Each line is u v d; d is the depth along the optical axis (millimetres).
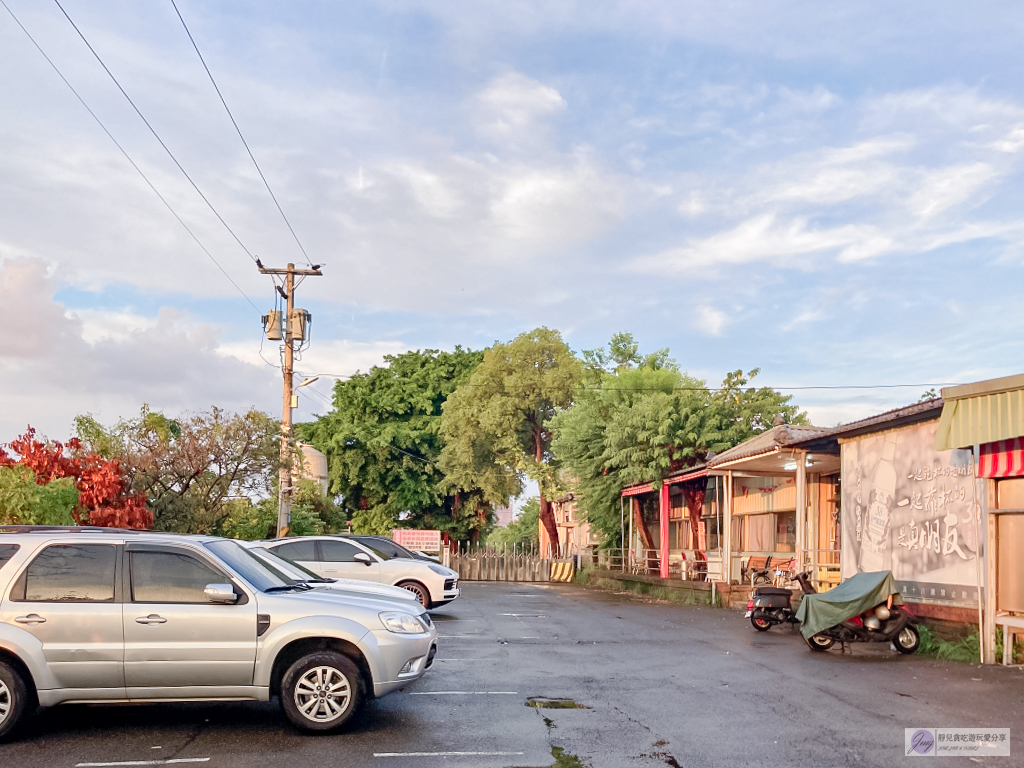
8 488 15133
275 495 28781
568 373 48938
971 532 14539
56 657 7691
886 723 8531
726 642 15320
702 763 7047
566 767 6918
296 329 27297
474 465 52062
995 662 12758
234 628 7949
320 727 7879
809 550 21938
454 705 9203
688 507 34812
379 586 10539
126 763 6953
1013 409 11805
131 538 8203
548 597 28000
